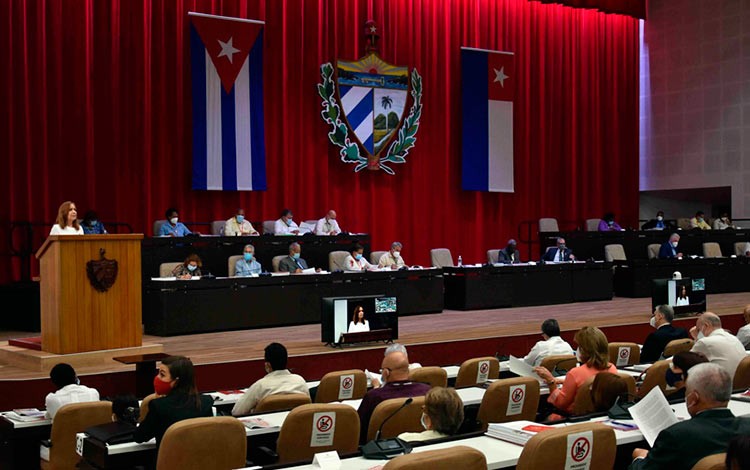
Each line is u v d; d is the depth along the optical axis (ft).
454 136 55.67
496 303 43.24
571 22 60.95
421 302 40.11
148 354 22.24
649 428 12.20
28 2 39.75
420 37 53.88
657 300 35.83
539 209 59.36
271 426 14.19
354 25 51.16
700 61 63.72
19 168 39.29
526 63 58.65
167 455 11.55
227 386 25.09
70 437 16.29
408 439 12.30
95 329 23.85
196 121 44.75
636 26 64.44
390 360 15.71
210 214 46.01
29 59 39.81
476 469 9.53
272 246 39.65
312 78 49.65
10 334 32.37
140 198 43.24
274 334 32.09
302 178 49.19
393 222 52.85
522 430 12.20
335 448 13.66
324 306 27.37
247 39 46.26
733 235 56.75
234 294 33.88
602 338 16.42
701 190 65.16
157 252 36.29
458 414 12.35
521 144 58.49
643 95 67.87
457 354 30.30
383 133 51.57
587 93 61.98
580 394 15.87
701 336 21.63
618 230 54.34
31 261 39.47
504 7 57.77
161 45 43.91
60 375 17.65
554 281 45.50
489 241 57.21
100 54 41.86
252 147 46.52
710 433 10.11
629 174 64.13
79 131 41.06
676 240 50.96
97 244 23.89
